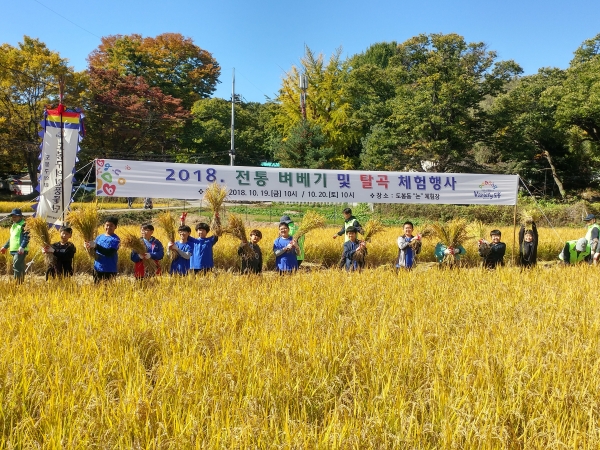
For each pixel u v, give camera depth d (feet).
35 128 136.67
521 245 37.76
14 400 11.74
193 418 10.44
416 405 11.49
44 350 14.69
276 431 10.24
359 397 12.20
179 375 12.58
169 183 38.24
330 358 14.49
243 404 11.47
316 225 30.94
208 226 30.01
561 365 13.69
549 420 11.21
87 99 139.03
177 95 191.62
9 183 176.35
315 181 41.78
